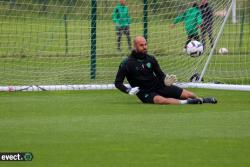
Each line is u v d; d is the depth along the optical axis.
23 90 43.34
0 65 51.03
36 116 32.97
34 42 52.91
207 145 25.97
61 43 52.38
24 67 50.50
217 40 46.12
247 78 48.75
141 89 37.66
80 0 51.97
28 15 51.59
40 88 43.53
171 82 37.56
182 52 49.94
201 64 47.31
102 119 32.00
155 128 29.48
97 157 23.97
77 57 52.12
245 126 29.98
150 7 50.22
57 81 46.44
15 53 53.25
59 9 51.25
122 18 51.22
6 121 31.42
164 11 50.53
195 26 46.06
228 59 52.91
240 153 24.62
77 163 23.09
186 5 48.03
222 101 38.50
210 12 45.91
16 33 52.69
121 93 42.59
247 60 52.75
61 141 26.70
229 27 58.25
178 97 37.72
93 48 47.47
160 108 35.59
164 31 50.75
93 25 47.50
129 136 27.72
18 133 28.39
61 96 41.03
